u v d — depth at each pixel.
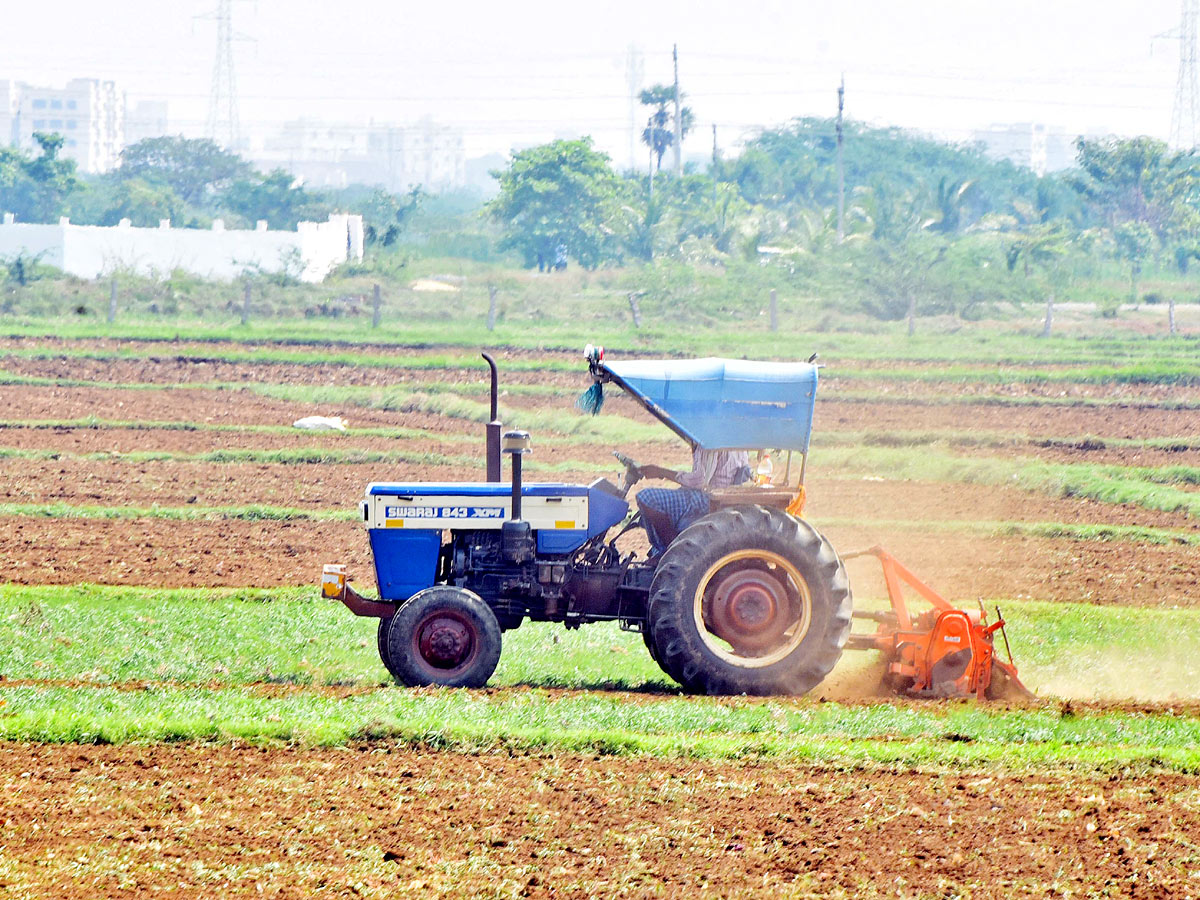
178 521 73.06
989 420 114.81
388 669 45.09
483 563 45.47
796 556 42.91
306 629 51.56
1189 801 33.66
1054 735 39.12
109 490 81.75
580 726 38.84
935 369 138.88
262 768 35.34
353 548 67.50
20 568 61.44
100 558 63.88
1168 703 43.47
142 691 42.25
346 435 102.19
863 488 87.56
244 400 118.62
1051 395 127.31
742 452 45.59
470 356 143.88
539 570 44.97
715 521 43.06
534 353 146.75
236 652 48.50
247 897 27.81
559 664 47.59
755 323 180.62
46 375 128.62
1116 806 33.28
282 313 183.12
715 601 43.66
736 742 37.22
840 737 38.56
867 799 33.53
